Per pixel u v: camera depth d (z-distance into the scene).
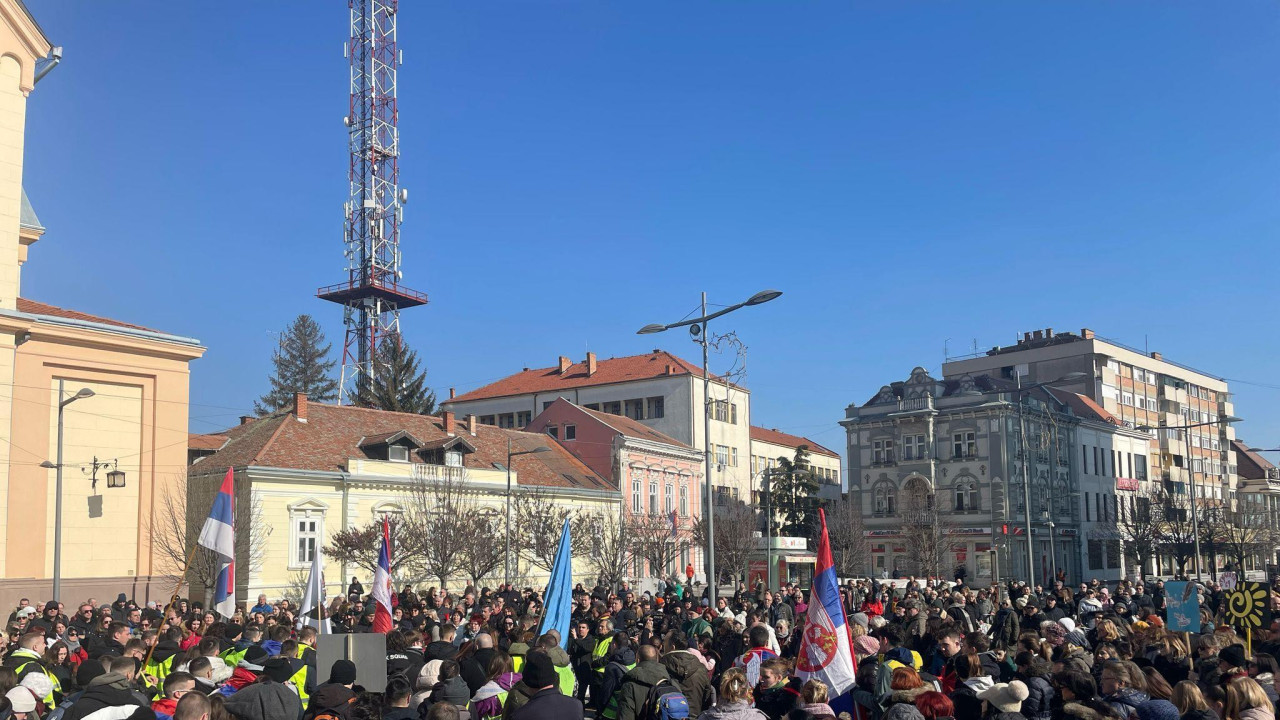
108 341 34.66
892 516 79.06
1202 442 110.12
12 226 32.59
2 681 9.24
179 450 36.81
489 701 10.05
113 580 34.22
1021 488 75.38
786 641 17.12
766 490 81.50
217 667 10.63
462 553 45.44
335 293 74.12
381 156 74.88
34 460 32.78
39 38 33.47
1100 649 11.68
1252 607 13.70
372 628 15.52
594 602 19.30
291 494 43.81
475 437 58.50
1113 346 94.62
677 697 9.94
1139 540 79.31
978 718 9.11
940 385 80.06
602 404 81.31
